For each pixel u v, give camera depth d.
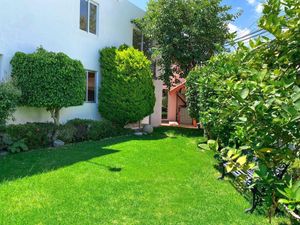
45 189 5.20
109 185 5.59
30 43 9.80
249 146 1.97
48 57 9.14
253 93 1.88
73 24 11.70
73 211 4.36
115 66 12.88
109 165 7.09
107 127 12.17
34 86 8.93
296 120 1.62
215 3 13.96
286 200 1.53
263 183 1.90
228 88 2.22
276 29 1.83
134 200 4.89
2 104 7.71
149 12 14.58
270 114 1.76
